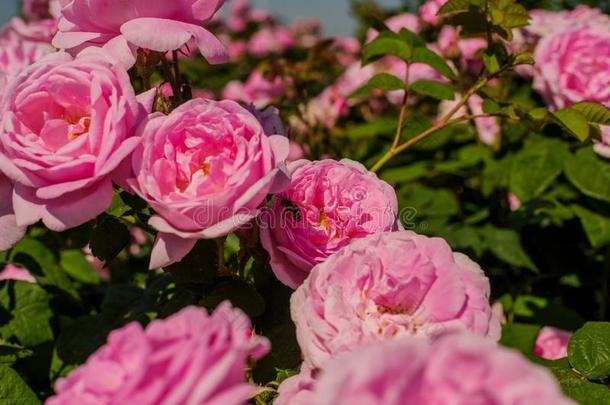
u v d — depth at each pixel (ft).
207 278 1.81
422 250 1.64
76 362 2.15
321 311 1.60
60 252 2.87
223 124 1.65
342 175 1.78
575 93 2.68
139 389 1.22
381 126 3.51
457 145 3.33
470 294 1.62
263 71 3.27
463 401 1.14
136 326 1.30
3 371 1.80
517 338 2.42
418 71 3.40
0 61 2.63
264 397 1.81
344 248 1.65
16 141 1.64
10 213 1.71
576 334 1.86
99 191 1.64
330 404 1.14
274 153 1.66
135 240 3.14
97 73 1.66
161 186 1.62
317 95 4.36
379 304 1.63
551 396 1.16
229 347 1.27
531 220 2.78
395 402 1.11
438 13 2.22
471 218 2.86
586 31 2.71
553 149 2.81
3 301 2.29
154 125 1.64
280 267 1.72
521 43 3.07
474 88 2.24
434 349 1.18
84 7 1.76
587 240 2.87
